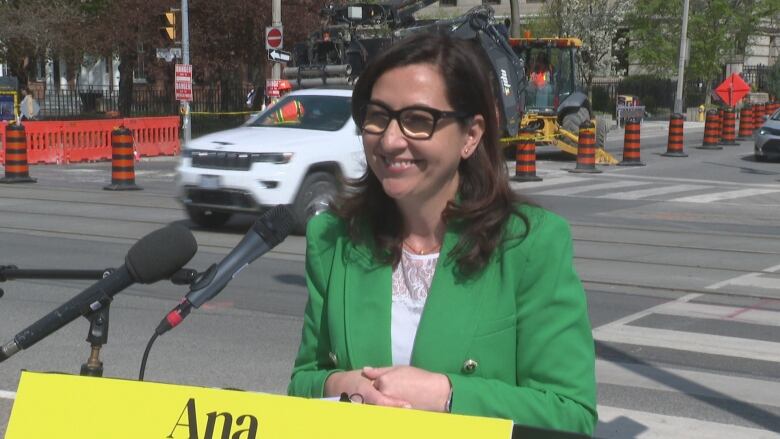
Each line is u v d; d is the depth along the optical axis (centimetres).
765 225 1526
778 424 620
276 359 750
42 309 897
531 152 2175
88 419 229
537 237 238
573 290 240
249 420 219
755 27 5156
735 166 2628
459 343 236
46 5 3597
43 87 4584
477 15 2223
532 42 2783
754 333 850
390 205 253
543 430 211
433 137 236
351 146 1371
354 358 244
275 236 258
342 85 2300
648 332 850
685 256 1228
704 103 5225
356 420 212
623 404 657
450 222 243
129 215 1512
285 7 3325
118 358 742
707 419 628
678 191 1998
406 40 244
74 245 1234
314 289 260
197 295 253
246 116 3741
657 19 5000
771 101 5228
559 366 236
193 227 1416
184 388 226
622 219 1582
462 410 226
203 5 3341
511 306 238
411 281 246
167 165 2544
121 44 3547
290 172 1302
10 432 232
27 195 1767
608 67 5219
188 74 2545
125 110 3806
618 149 3288
